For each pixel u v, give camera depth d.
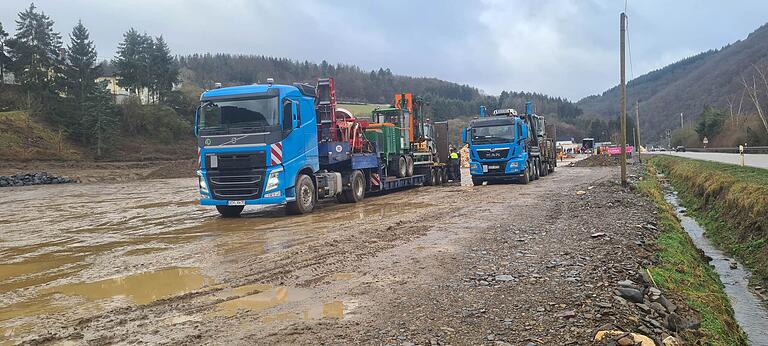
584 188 20.78
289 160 14.27
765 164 24.81
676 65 189.62
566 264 7.59
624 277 6.85
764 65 96.81
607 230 10.48
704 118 89.06
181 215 16.06
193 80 126.06
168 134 78.81
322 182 16.00
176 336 5.02
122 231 12.73
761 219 11.88
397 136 21.56
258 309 5.84
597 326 5.07
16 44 68.81
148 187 34.38
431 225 11.66
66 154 60.81
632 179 25.97
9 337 5.13
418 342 4.74
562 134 145.25
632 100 172.25
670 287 7.02
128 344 4.85
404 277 7.07
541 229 10.77
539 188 21.53
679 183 27.02
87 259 9.12
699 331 5.77
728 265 10.81
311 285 6.80
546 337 4.81
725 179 17.48
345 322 5.32
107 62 105.56
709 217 16.17
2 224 15.02
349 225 12.13
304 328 5.16
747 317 7.57
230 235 11.38
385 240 9.87
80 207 20.36
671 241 10.17
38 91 67.69
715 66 134.88
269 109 13.93
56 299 6.51
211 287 6.85
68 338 5.05
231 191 14.08
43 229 13.62
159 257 9.05
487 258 8.12
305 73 142.88
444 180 27.30
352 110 22.16
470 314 5.48
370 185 19.50
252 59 143.12
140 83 81.38
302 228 12.02
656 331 5.20
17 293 6.86
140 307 6.04
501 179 25.98
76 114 67.12
